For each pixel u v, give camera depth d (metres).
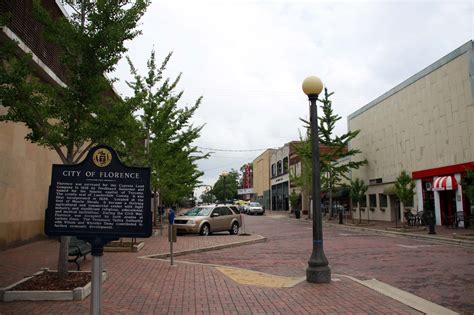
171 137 21.39
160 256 13.72
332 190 40.06
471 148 23.84
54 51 17.47
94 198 5.32
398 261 12.81
